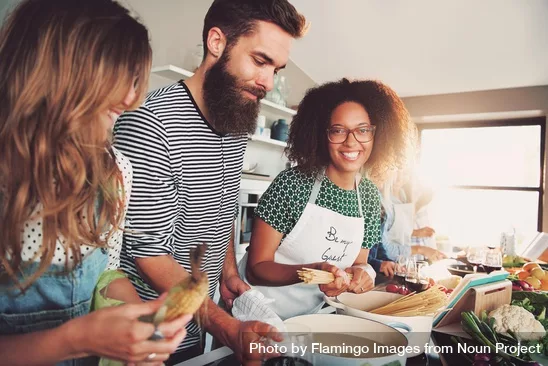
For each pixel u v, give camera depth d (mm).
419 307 893
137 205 915
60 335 470
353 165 1252
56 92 535
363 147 1247
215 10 1008
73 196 570
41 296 656
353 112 1228
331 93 1285
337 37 3902
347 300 1022
